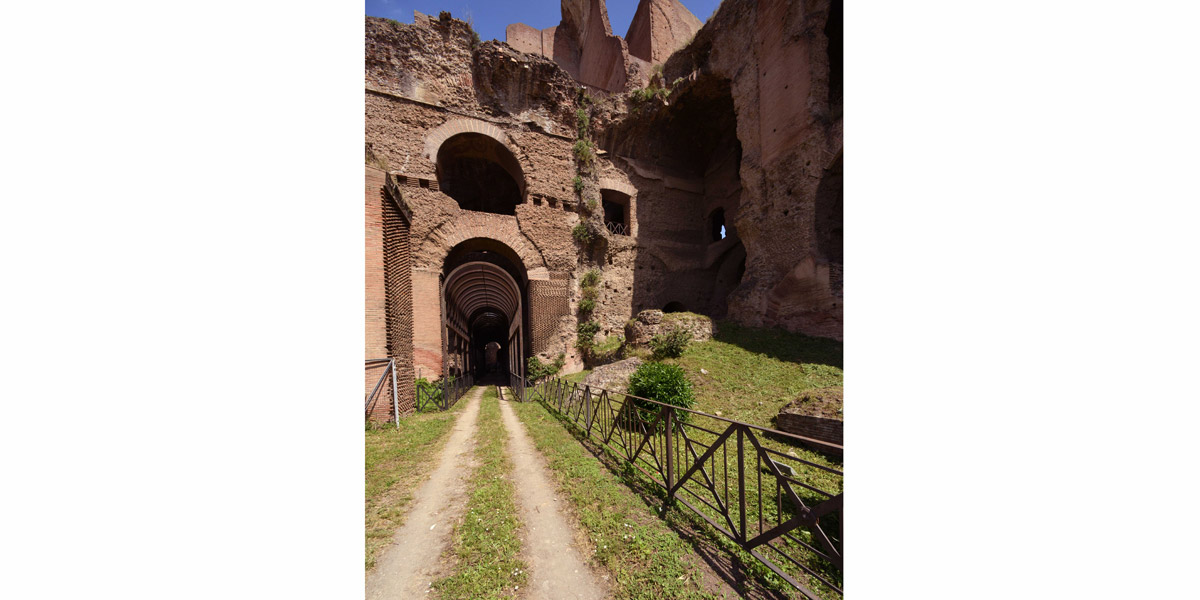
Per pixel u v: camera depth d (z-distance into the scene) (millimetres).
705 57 21562
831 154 14016
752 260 16938
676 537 3713
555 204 19953
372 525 4051
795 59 15258
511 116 19391
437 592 3088
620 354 15688
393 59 17188
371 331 8609
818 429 6531
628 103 22344
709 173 25156
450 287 16953
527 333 21734
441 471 5539
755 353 12898
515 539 3727
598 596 3016
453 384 15727
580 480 5031
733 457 6098
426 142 17422
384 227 9047
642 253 22781
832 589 2975
